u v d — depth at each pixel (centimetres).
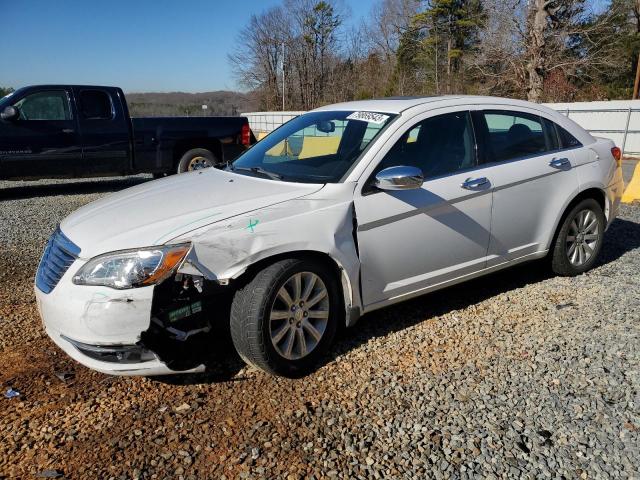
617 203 517
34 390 319
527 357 351
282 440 273
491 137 426
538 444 268
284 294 320
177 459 259
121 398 311
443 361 348
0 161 898
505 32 3012
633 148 1845
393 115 391
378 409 298
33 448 268
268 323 314
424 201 372
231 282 320
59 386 324
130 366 295
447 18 4603
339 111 432
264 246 310
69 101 948
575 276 496
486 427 282
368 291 359
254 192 349
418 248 376
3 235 682
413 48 4912
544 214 451
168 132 1034
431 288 396
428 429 280
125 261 292
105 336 291
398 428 281
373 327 399
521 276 501
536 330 388
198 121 1060
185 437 276
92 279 293
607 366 338
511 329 391
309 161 391
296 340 331
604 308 422
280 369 323
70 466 255
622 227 691
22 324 406
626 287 466
